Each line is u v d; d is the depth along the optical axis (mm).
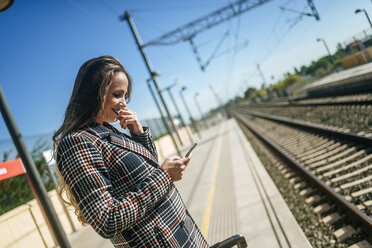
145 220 1086
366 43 20125
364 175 4277
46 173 7219
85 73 1164
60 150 1047
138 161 1135
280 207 4348
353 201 3621
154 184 1055
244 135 18031
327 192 4121
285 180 5949
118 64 1248
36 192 3961
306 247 3010
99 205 954
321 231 3389
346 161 5266
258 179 6488
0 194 7184
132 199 997
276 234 3520
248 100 75562
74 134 1062
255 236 3707
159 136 23594
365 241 2846
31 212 6168
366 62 21500
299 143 8922
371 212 3207
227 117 62812
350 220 3316
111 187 1049
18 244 5590
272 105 33844
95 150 1050
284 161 7711
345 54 23688
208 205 5938
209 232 4500
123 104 1249
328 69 29078
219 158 11945
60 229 4027
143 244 1076
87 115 1130
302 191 4891
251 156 9773
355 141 6199
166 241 1098
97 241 5883
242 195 5746
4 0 3270
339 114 10430
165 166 1151
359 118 8250
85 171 985
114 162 1086
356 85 14992
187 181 9539
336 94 16812
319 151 6914
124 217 955
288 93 36281
